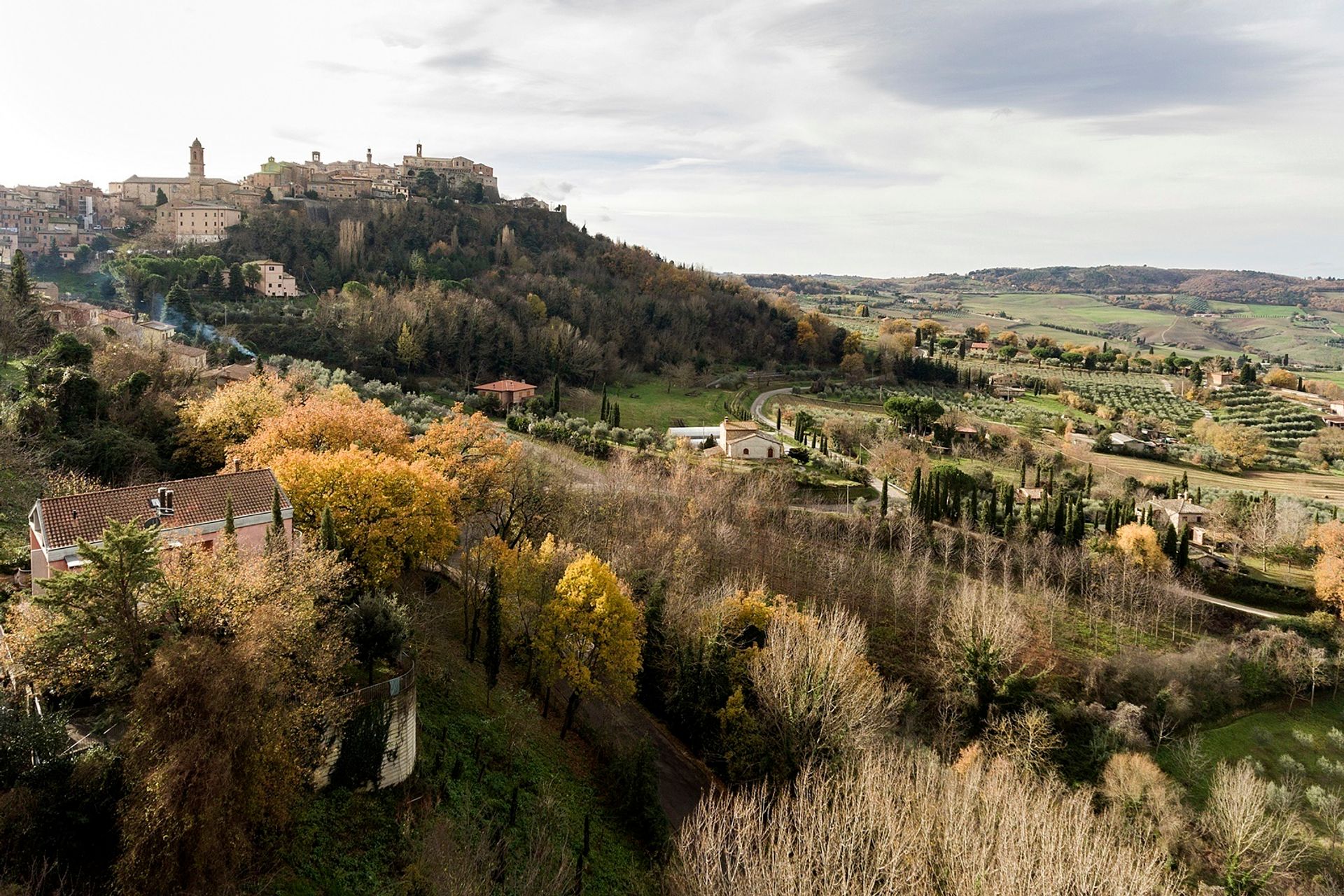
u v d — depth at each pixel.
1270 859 54.06
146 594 30.62
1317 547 105.06
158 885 25.23
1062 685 75.56
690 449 114.00
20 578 44.41
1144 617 87.81
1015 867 35.19
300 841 32.59
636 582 68.94
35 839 26.02
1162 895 39.25
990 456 142.00
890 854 36.09
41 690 31.02
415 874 32.75
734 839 39.62
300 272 189.38
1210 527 110.56
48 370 68.38
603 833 45.19
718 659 60.06
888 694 66.06
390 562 51.16
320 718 34.00
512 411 137.88
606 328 198.75
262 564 35.16
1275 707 78.19
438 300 166.75
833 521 96.69
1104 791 62.59
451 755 43.12
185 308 142.75
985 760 61.62
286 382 93.75
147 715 26.02
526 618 56.72
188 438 69.69
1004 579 88.62
